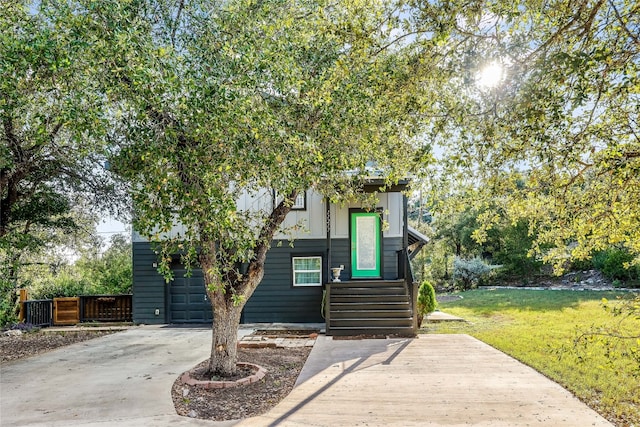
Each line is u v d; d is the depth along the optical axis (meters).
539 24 4.34
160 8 5.98
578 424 4.90
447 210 5.37
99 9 4.72
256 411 5.50
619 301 5.18
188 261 5.50
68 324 14.05
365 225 13.34
